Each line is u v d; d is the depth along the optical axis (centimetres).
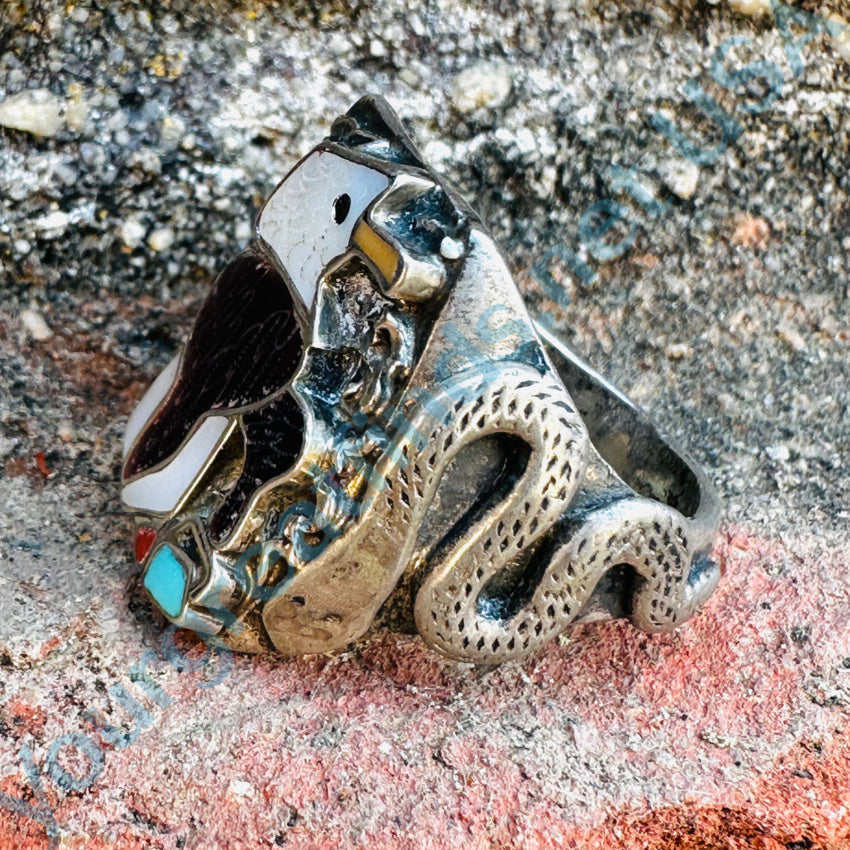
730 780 9
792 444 11
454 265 8
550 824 9
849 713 9
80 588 9
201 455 9
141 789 9
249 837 8
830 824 9
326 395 9
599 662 9
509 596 9
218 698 9
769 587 10
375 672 9
